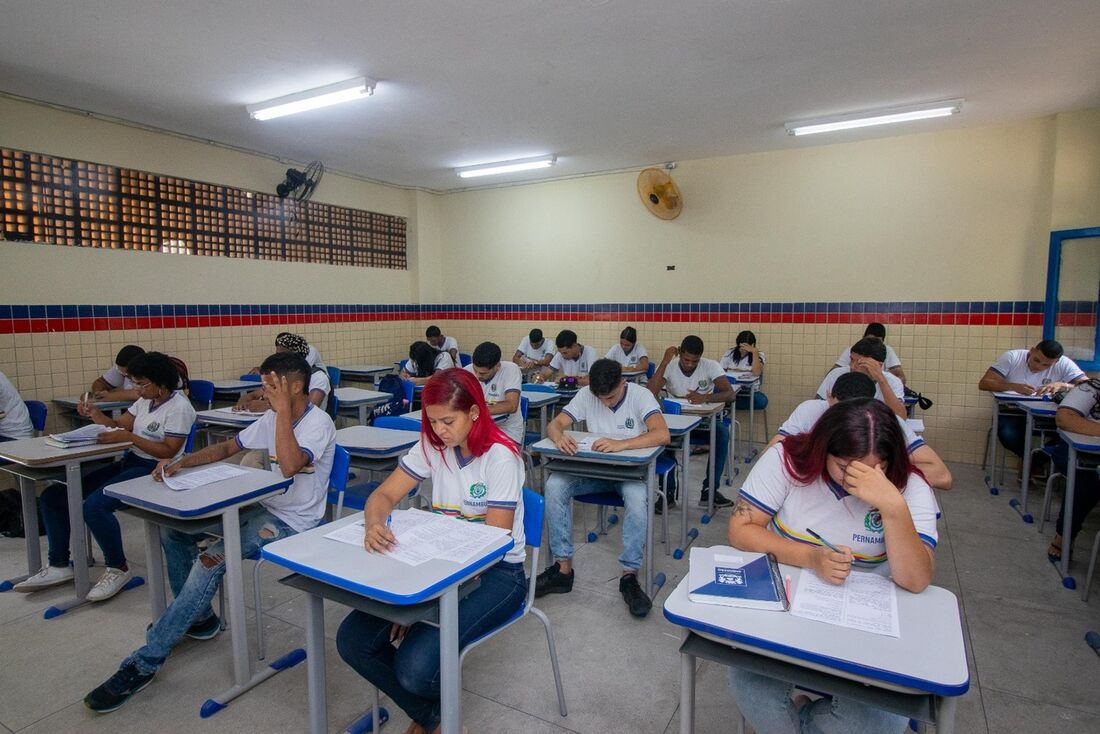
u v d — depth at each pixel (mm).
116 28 3104
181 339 5051
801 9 2969
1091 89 4078
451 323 7578
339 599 1459
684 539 3299
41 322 4223
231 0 2830
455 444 1743
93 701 1950
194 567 2018
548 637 1912
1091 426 2908
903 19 3072
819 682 1133
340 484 2406
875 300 5352
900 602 1263
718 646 1253
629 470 2666
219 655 2303
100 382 4438
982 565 3102
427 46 3355
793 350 5711
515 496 1757
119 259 4625
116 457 2932
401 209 7176
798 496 1533
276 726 1920
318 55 3457
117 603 2727
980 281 4977
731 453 4578
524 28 3150
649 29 3174
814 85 3980
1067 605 2682
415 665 1527
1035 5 2928
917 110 4340
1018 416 4324
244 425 3574
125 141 4586
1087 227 4527
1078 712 1975
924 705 1066
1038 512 3898
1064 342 4715
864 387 2297
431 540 1562
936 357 5184
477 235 7309
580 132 5016
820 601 1264
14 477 4121
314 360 4949
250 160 5484
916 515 1408
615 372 2961
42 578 2803
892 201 5223
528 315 7055
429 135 5059
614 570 3074
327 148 5461
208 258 5227
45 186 4211
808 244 5562
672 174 6070
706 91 4078
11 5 2848
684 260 6121
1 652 2336
